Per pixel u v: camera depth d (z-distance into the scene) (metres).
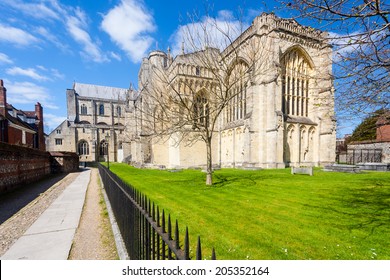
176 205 8.45
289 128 28.75
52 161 25.61
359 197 9.33
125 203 4.64
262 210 7.61
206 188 12.05
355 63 5.32
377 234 5.34
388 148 29.39
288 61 29.25
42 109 37.91
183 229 5.88
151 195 10.41
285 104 29.16
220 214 7.20
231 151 32.81
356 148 33.75
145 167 33.56
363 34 4.47
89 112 69.25
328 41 5.61
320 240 5.07
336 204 8.23
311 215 6.94
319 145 30.14
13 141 26.97
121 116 73.69
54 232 6.00
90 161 60.66
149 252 2.94
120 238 5.05
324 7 4.52
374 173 19.78
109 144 64.94
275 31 26.53
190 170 25.77
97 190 13.00
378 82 5.39
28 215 7.66
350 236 5.26
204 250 4.67
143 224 3.24
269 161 26.67
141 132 36.84
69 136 62.03
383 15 4.36
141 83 50.16
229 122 34.72
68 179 19.05
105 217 7.37
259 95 27.77
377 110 5.83
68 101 65.81
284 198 9.41
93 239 5.50
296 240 5.10
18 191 12.64
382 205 7.93
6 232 6.03
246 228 5.92
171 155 32.91
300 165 29.27
